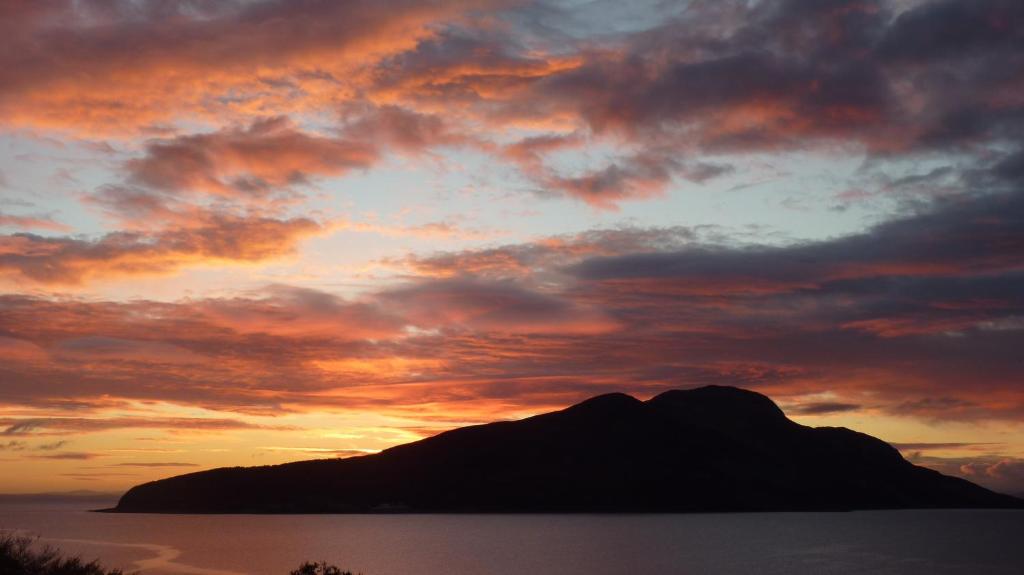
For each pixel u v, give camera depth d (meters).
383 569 103.00
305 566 43.91
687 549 137.50
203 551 127.38
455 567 106.06
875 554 131.88
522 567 106.69
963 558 127.31
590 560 117.06
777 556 125.62
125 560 108.38
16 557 35.53
